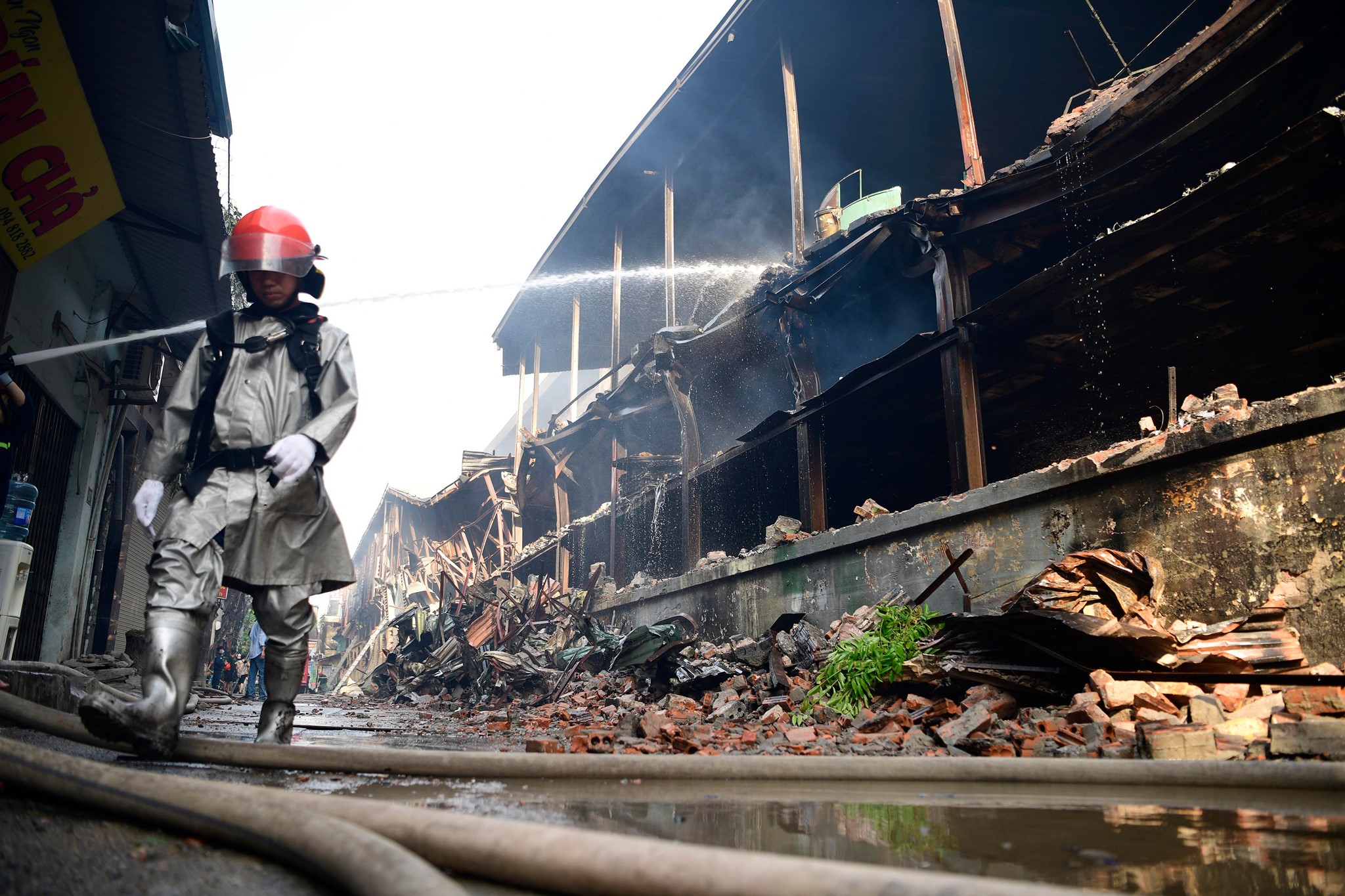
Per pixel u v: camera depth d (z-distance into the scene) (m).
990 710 4.90
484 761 3.01
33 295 8.59
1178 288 8.77
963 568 7.58
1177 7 17.06
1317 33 6.82
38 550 9.61
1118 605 5.58
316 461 3.13
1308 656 4.83
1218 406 5.87
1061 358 10.45
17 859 1.35
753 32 17.20
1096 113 8.48
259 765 3.04
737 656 8.49
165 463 3.16
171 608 2.92
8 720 3.87
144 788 1.71
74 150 6.45
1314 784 2.78
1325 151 6.21
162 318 12.64
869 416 13.48
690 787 2.89
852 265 11.62
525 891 1.38
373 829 1.53
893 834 1.99
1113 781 2.98
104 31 6.52
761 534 18.39
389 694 18.12
